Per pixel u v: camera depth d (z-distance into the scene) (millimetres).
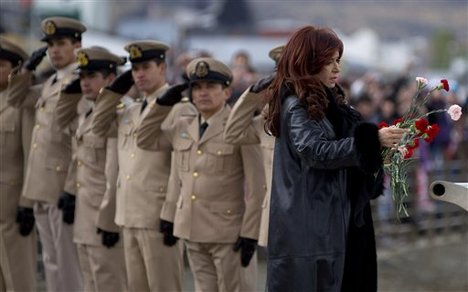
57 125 12023
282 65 7777
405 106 20281
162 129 10820
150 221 10859
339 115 7703
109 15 38656
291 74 7684
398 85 22031
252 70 18297
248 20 86125
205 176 10398
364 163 7188
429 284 15805
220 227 10352
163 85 11266
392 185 7691
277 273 7617
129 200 11016
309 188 7570
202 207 10406
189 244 10570
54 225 12133
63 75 12211
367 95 19172
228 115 10523
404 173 7672
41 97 12234
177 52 31281
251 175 10219
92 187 11609
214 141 10398
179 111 10789
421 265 16953
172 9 131000
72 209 11859
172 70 21656
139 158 11031
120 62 11930
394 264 17047
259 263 16328
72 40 12219
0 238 12336
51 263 12289
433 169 18812
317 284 7559
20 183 12430
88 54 11609
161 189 10930
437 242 18797
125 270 11680
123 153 11242
